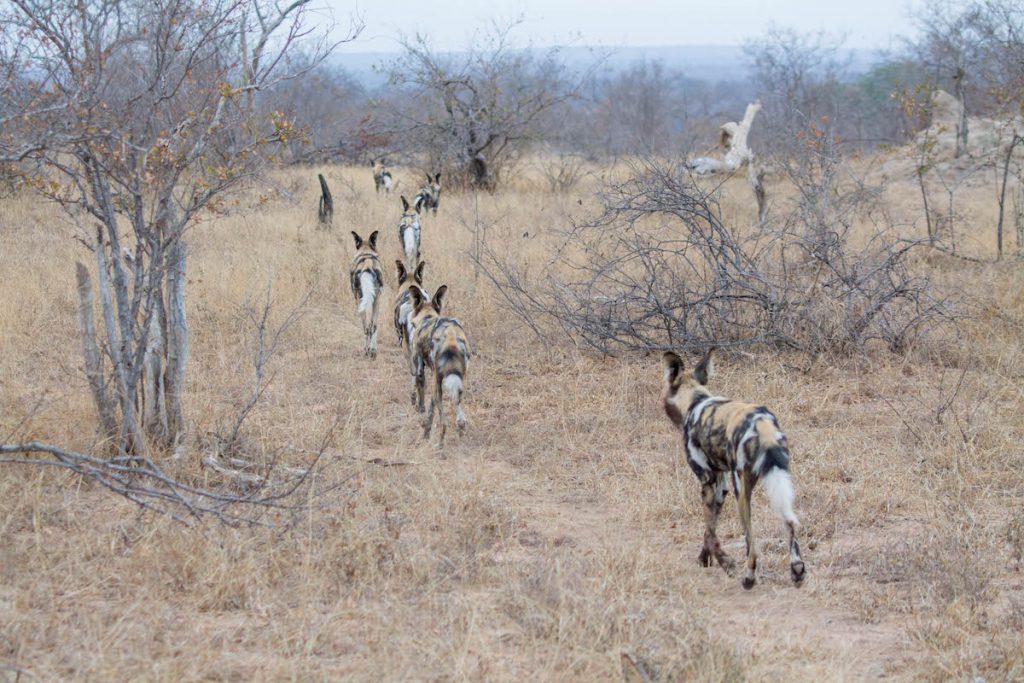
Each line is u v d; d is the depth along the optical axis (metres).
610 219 16.38
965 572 8.01
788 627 7.28
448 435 11.84
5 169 9.80
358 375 14.30
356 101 57.03
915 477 10.38
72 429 10.16
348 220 24.94
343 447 10.89
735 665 6.34
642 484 10.16
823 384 13.62
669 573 8.03
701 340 14.93
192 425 10.51
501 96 33.09
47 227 20.86
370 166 38.88
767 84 56.16
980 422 11.74
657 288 15.22
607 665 6.37
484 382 13.89
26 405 11.15
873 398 13.12
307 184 30.53
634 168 21.05
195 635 6.51
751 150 30.95
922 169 23.31
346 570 7.64
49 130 8.80
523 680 6.18
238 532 8.01
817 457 10.88
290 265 19.33
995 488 10.09
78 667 5.95
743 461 7.56
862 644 7.04
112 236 9.71
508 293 16.88
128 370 9.73
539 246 20.22
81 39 9.13
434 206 27.55
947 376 13.89
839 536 9.07
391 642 6.50
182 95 10.43
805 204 17.34
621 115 65.62
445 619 6.95
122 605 6.97
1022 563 8.32
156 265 9.77
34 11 8.91
